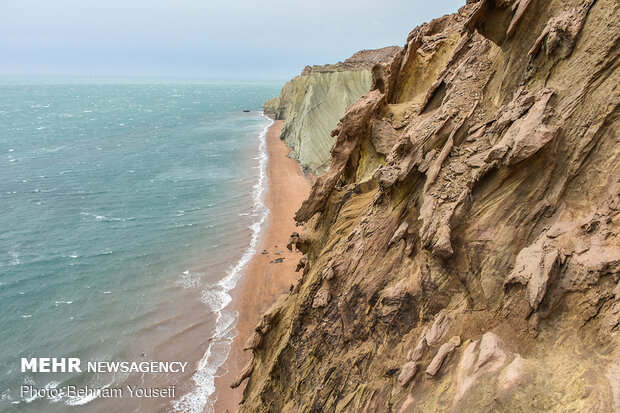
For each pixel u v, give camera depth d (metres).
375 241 12.12
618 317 6.68
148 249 41.53
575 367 6.69
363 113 15.32
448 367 8.49
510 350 7.85
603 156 7.98
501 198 9.34
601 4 8.45
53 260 39.09
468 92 12.13
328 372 11.81
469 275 9.36
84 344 27.94
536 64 9.91
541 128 8.51
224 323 29.86
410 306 10.24
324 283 13.20
